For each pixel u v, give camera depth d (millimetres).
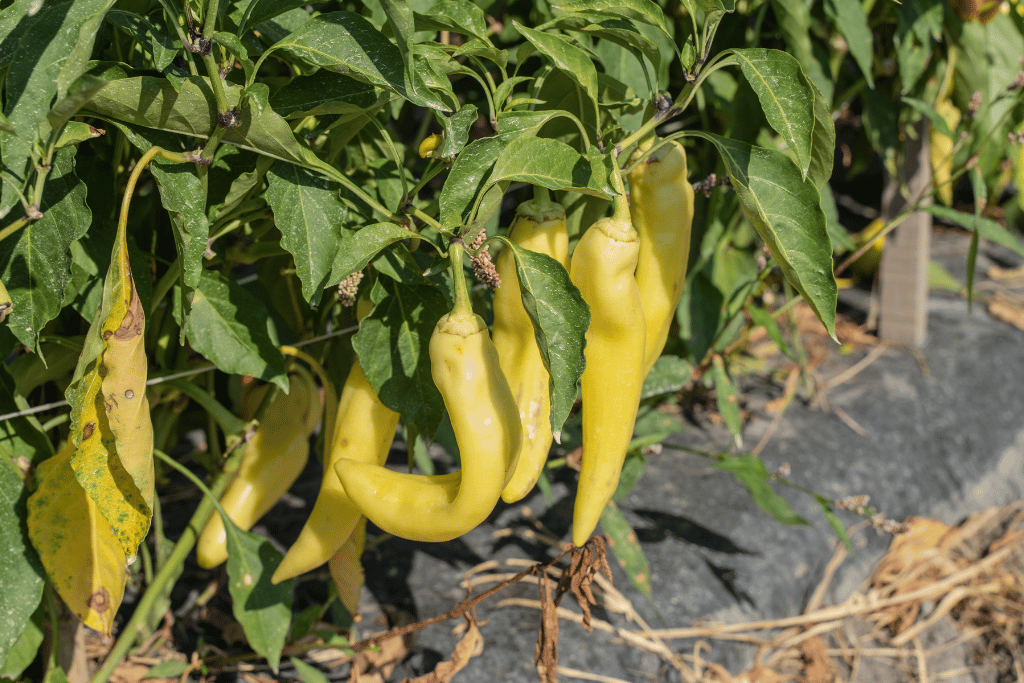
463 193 1290
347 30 1269
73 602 1351
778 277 2143
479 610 1716
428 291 1367
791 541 1990
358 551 1519
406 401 1362
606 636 1711
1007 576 2180
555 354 1241
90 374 1258
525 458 1309
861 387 2646
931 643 1973
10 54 1262
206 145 1281
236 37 1247
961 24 1854
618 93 1391
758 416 2477
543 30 1343
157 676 1585
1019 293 3490
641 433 1722
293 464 1569
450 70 1312
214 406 1494
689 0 1303
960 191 4605
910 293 2877
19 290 1289
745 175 1309
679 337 2020
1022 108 1941
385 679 1631
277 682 1621
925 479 2375
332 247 1320
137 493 1274
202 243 1284
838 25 1673
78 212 1279
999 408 2791
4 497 1360
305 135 1364
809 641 1866
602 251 1269
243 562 1491
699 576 1831
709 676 1711
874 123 2117
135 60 1372
